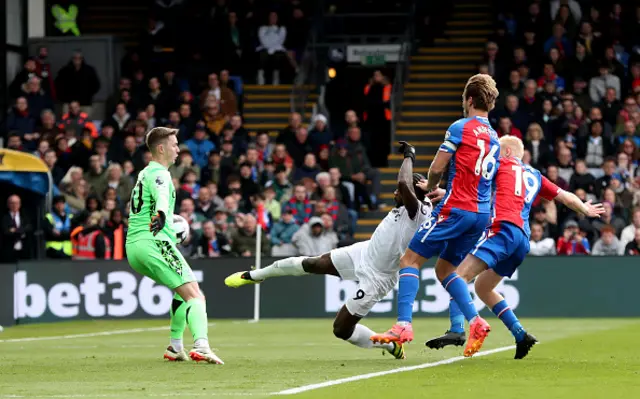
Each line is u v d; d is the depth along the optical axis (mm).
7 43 66750
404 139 64312
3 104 66312
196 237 50500
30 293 48000
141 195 26703
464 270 25547
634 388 19844
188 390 20062
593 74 62875
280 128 66875
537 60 63969
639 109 60562
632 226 50094
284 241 50750
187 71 67688
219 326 43656
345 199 55969
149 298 48594
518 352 26016
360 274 26969
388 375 22547
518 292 48438
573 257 48375
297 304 48844
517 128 58906
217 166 56594
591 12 65625
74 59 66562
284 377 22391
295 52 68562
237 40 68188
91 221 51906
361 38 70250
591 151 57656
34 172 49375
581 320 46375
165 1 68688
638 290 48094
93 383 21500
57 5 71250
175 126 61406
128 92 63969
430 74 68688
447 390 19609
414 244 25516
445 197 25266
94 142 59469
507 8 67188
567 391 19391
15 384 21391
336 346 32531
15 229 50188
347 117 58969
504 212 25891
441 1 70125
